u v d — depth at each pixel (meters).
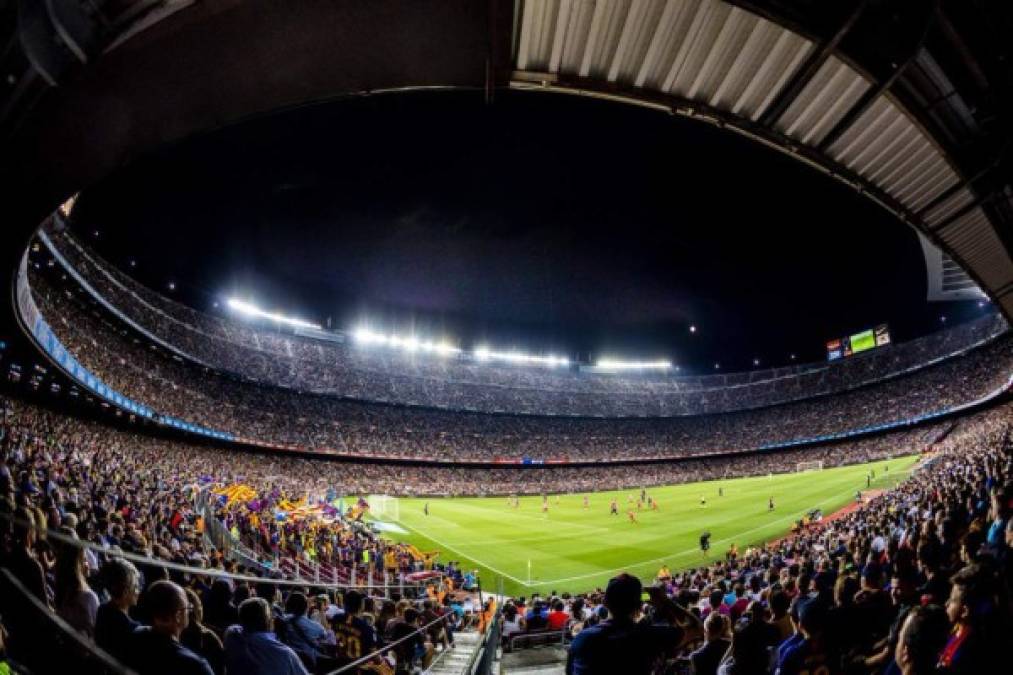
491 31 5.29
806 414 83.69
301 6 5.05
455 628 16.55
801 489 51.16
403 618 9.74
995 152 6.70
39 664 3.17
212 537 20.56
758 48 5.54
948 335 80.06
